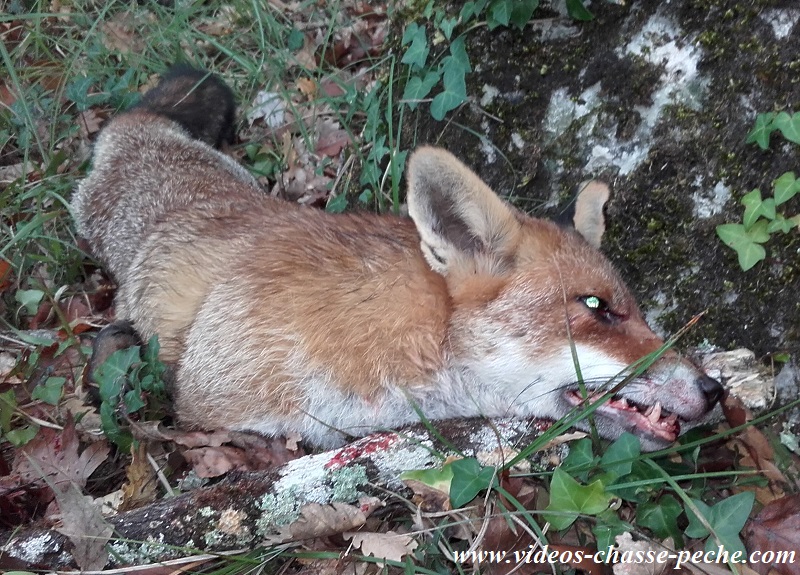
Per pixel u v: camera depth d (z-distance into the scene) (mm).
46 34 1271
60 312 884
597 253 738
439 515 689
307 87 1113
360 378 728
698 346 781
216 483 712
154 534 673
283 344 737
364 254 741
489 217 715
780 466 726
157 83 1154
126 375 787
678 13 775
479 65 860
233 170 1041
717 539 662
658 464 717
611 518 678
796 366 756
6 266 949
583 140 819
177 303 807
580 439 710
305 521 680
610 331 717
